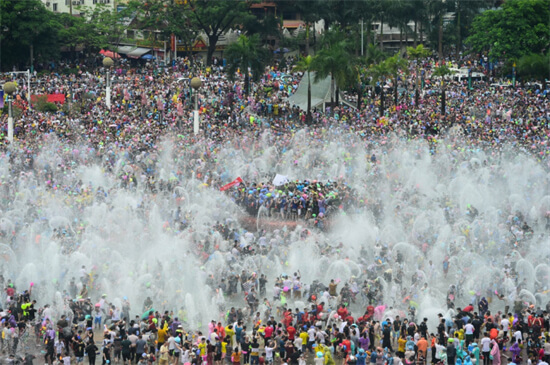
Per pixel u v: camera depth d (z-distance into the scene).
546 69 108.81
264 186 65.62
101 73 119.81
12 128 85.31
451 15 159.75
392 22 145.75
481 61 130.38
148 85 107.75
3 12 126.25
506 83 117.50
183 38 139.38
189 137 83.75
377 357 37.09
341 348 38.75
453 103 102.62
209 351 38.25
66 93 104.94
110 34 139.25
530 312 41.72
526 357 39.12
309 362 38.56
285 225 60.38
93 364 37.88
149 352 38.88
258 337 39.09
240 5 138.88
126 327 41.38
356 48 134.00
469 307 42.69
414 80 117.25
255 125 92.06
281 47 147.25
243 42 107.56
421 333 39.28
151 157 76.12
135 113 94.94
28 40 127.81
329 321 41.75
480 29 127.31
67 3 157.25
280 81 116.44
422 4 142.38
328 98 104.81
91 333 38.06
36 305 44.56
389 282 47.88
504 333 40.38
